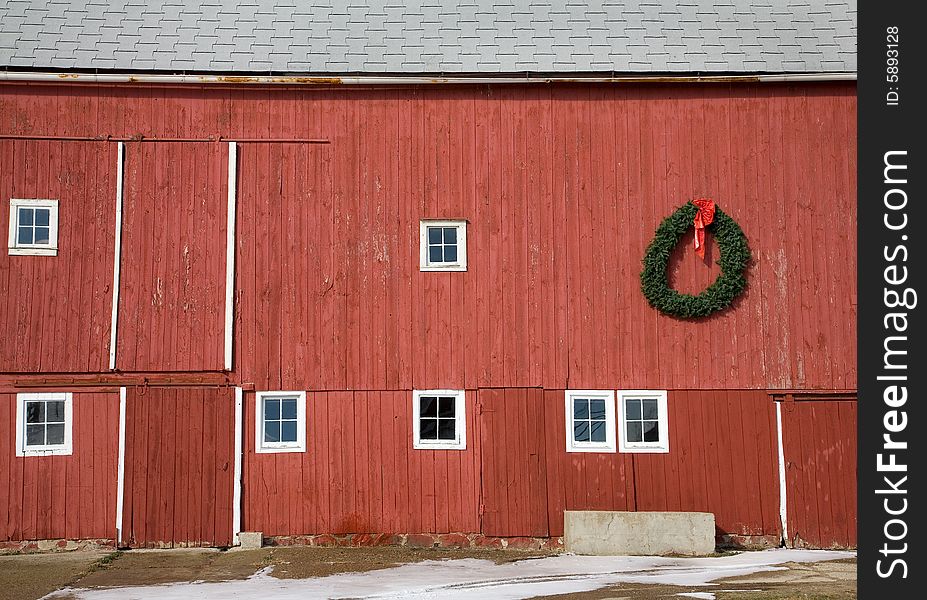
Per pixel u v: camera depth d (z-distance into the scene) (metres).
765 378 15.79
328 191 15.99
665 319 15.89
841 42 16.73
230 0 17.48
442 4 17.47
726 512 15.52
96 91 15.97
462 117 16.17
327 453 15.53
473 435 15.61
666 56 16.42
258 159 16.02
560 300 15.86
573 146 16.14
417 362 15.72
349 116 16.14
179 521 15.27
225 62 16.12
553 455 15.57
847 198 16.08
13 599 12.06
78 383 15.40
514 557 14.67
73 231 15.66
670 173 16.09
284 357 15.66
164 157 15.93
